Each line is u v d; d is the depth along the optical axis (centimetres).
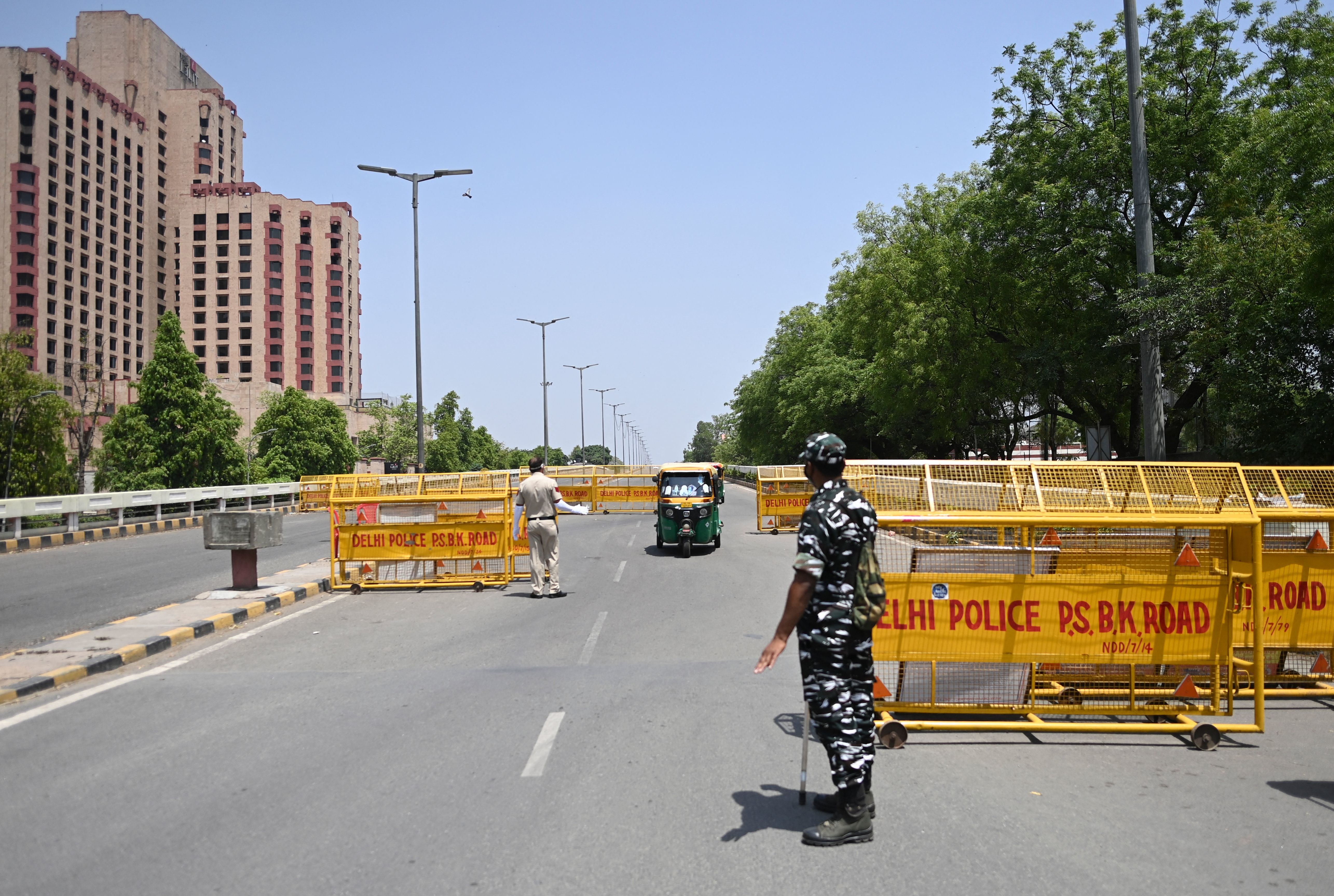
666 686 721
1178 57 2355
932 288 3120
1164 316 1730
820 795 466
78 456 6856
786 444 6066
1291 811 457
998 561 614
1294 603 696
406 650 873
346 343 13012
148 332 12006
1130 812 457
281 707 660
